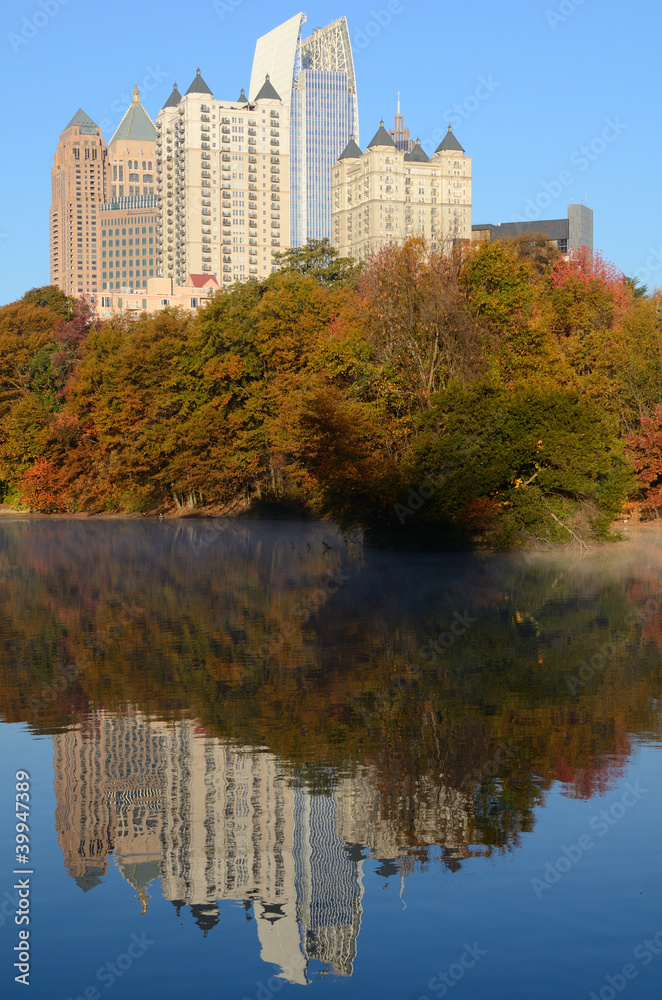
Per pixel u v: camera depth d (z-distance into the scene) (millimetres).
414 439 46094
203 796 10570
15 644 20328
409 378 48375
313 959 7023
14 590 30797
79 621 23750
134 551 47906
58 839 9438
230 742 12695
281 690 15680
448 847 9055
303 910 7793
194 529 66375
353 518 46406
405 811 9969
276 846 9141
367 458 44906
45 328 106875
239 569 38000
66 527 69875
